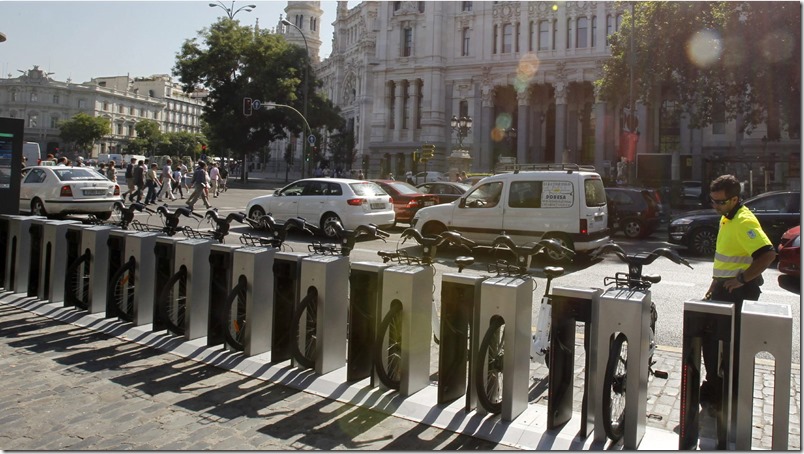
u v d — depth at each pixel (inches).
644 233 787.4
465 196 569.9
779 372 149.1
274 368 222.8
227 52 1973.4
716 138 1929.1
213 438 172.2
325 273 216.5
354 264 211.9
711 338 157.4
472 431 177.8
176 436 173.2
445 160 2512.3
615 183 1121.4
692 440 158.9
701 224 619.5
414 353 201.9
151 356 241.0
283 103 2012.8
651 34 1208.8
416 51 2571.4
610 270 500.4
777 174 1299.2
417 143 2544.3
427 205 800.3
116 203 326.0
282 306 227.5
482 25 2447.1
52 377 216.8
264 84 1963.6
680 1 1147.3
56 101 4662.9
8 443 167.0
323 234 681.6
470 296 190.5
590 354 172.6
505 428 178.2
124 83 5610.2
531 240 529.7
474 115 2454.5
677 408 206.5
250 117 1998.0
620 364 183.5
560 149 2263.8
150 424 180.7
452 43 2517.2
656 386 227.5
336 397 201.2
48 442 168.2
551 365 178.7
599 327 169.2
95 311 290.2
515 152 2484.0
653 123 2034.9
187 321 252.8
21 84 4520.2
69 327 276.8
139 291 271.6
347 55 3929.6
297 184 711.1
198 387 210.2
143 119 5147.6
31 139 4549.7
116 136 5093.5
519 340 185.2
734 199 209.2
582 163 2363.4
